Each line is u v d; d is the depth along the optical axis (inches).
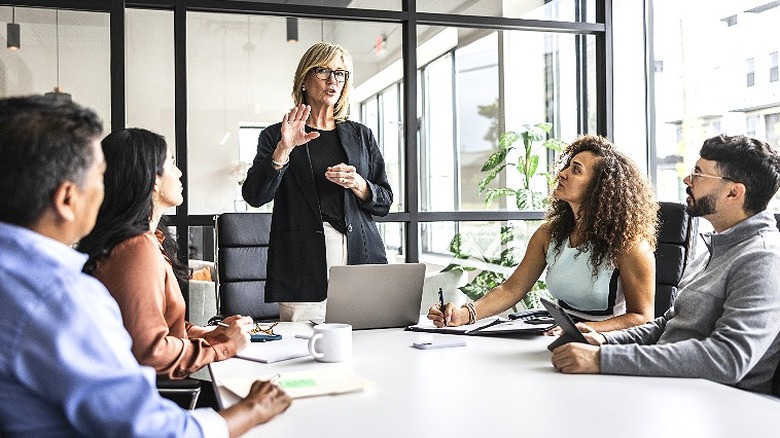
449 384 65.0
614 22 184.9
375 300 94.0
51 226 43.0
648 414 55.3
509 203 176.7
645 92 186.2
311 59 116.3
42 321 40.0
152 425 42.6
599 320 98.1
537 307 168.6
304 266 114.3
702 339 78.0
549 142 179.6
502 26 174.4
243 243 140.3
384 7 168.2
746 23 152.8
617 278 98.4
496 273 174.6
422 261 170.6
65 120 42.8
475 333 89.7
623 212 98.1
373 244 118.1
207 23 159.0
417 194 170.2
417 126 169.9
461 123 173.8
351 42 167.0
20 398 40.2
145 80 156.4
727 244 79.4
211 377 70.7
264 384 55.3
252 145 161.8
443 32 172.1
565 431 51.1
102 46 153.7
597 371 68.7
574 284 100.4
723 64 160.2
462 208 173.8
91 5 151.6
